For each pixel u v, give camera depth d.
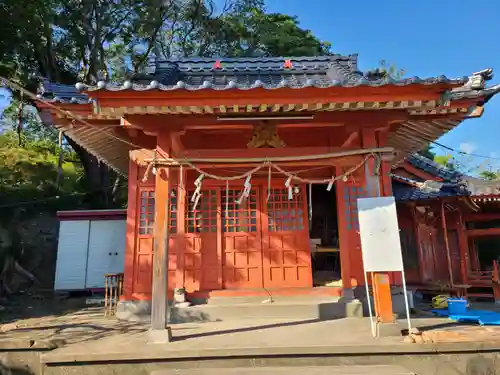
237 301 7.55
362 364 5.02
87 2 16.48
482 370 5.04
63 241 11.91
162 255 5.98
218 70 9.50
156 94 5.78
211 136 7.75
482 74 6.63
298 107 6.18
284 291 7.88
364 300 7.46
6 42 14.31
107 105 5.88
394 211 5.88
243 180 8.71
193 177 8.67
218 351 4.99
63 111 6.32
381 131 7.56
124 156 9.81
